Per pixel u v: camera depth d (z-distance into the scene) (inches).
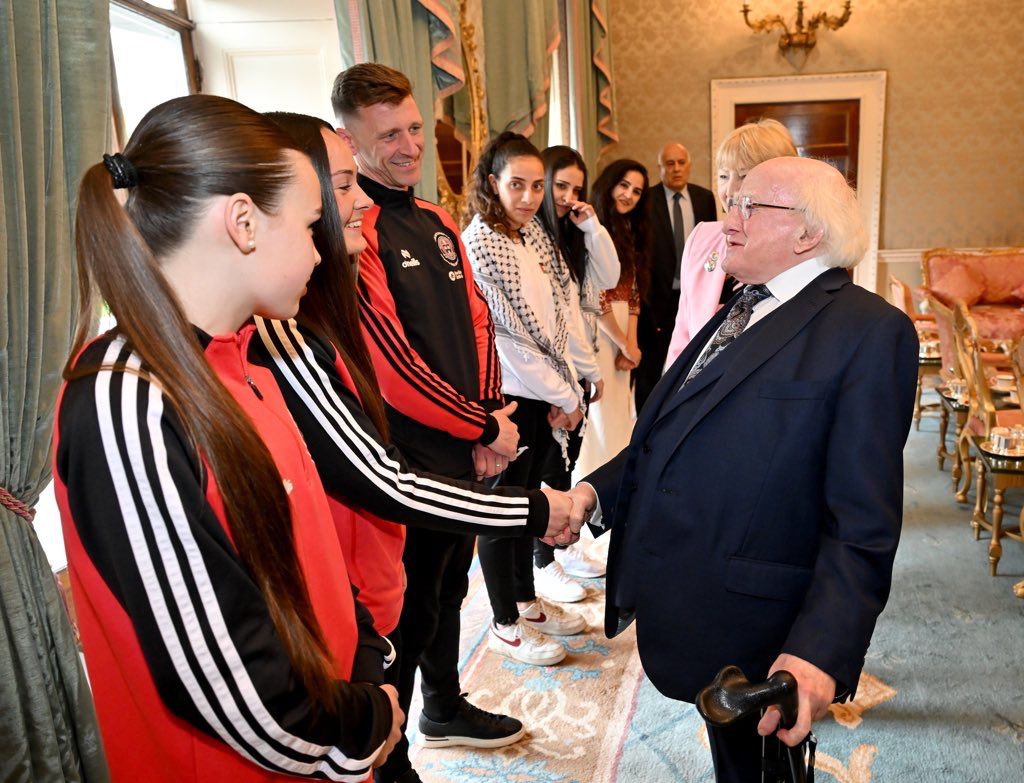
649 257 132.8
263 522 30.8
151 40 107.0
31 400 55.9
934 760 77.3
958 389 146.0
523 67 159.6
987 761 76.9
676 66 278.8
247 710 29.7
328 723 32.5
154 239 30.3
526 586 99.8
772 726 38.6
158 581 28.2
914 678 91.4
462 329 70.0
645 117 282.7
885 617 105.8
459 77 126.8
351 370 48.0
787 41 270.2
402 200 68.3
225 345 33.1
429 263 68.0
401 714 38.9
